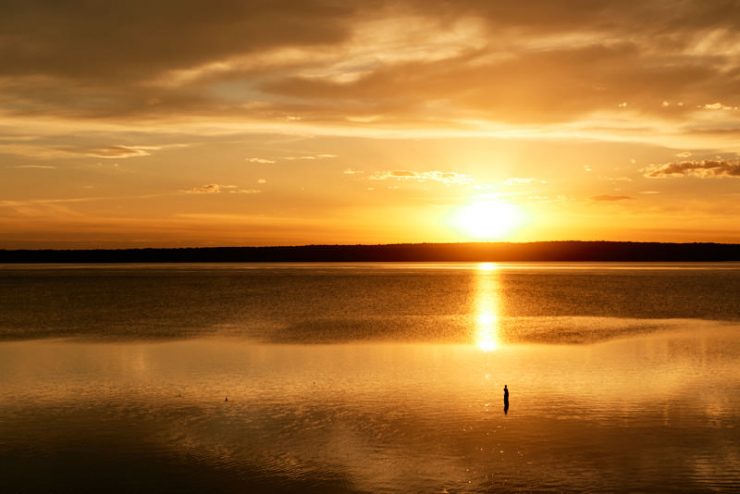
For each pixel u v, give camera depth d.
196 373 35.97
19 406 29.39
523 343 46.56
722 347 44.59
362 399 30.30
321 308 74.94
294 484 20.89
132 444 24.34
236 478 21.31
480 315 66.88
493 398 30.39
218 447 23.97
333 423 26.67
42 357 41.38
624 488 20.45
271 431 25.70
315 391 31.78
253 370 36.66
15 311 73.19
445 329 54.75
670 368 37.03
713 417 27.33
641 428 25.89
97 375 35.69
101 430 25.89
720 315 66.44
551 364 38.25
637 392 31.45
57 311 72.81
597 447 23.78
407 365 38.00
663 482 20.84
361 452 23.42
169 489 20.58
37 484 20.97
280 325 57.78
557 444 24.12
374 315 66.75
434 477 21.38
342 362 38.94
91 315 67.81
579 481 20.97
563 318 63.91
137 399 30.52
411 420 27.02
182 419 27.31
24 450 23.80
